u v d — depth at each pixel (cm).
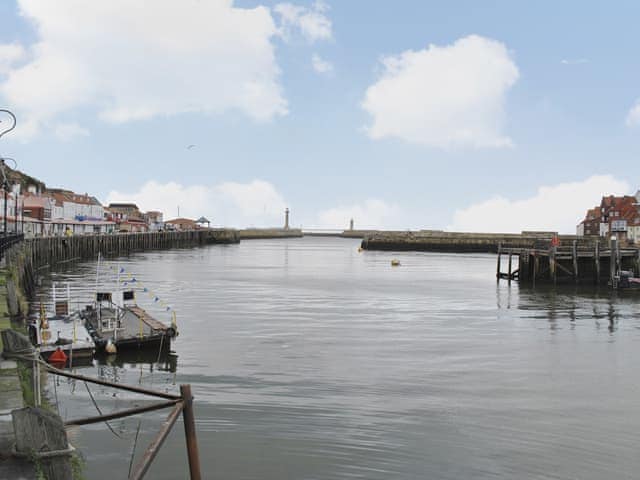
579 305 4412
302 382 2127
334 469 1382
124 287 5331
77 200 13950
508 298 4838
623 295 5078
